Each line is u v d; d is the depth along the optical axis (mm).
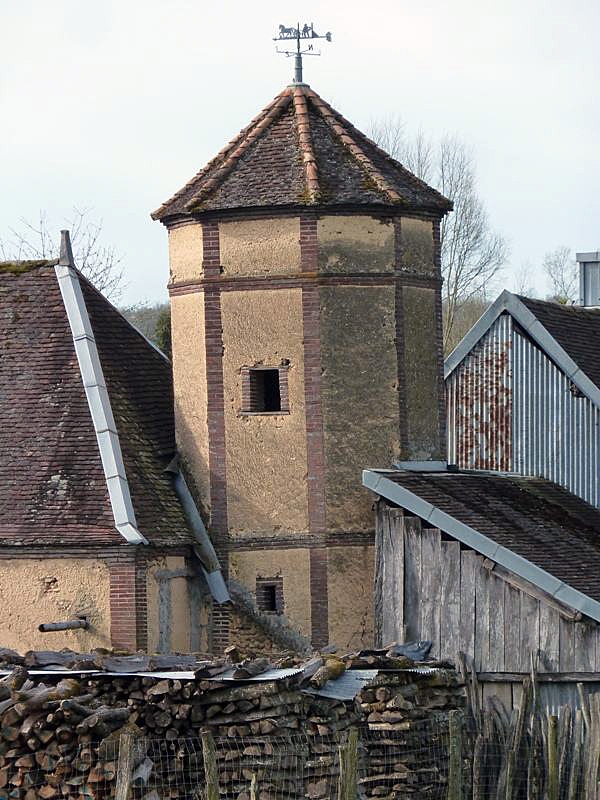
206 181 36438
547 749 29484
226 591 35625
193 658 26016
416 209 36656
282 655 31203
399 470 35969
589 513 39281
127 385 37062
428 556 34531
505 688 33531
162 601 34500
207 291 36031
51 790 23094
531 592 33344
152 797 23094
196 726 24234
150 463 36000
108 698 24547
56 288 37125
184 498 36156
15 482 34719
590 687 32781
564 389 40406
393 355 36156
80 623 33469
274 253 35688
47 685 24516
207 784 21594
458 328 77750
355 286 35812
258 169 36125
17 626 34031
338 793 23250
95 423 35062
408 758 26922
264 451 35750
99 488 34281
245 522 35719
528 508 37125
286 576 35562
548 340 40562
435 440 37344
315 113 37281
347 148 36594
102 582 33688
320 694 25609
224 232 35938
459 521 34062
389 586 34938
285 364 35688
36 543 33781
